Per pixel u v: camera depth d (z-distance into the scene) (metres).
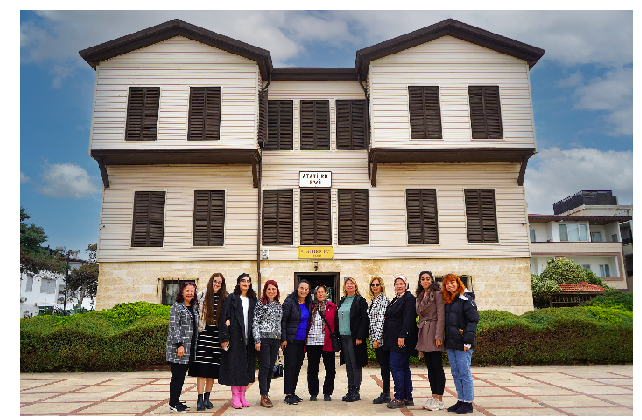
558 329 11.61
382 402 7.29
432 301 6.91
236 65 14.88
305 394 8.28
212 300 7.10
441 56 15.02
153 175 14.84
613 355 11.63
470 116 14.73
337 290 14.33
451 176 14.97
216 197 14.80
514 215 14.77
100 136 14.36
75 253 37.09
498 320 11.89
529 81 14.95
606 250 33.78
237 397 7.00
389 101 14.64
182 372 6.76
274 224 14.70
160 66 14.87
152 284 14.20
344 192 14.93
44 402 7.48
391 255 14.43
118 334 10.88
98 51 14.58
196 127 14.51
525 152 14.31
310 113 15.52
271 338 7.20
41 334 10.77
